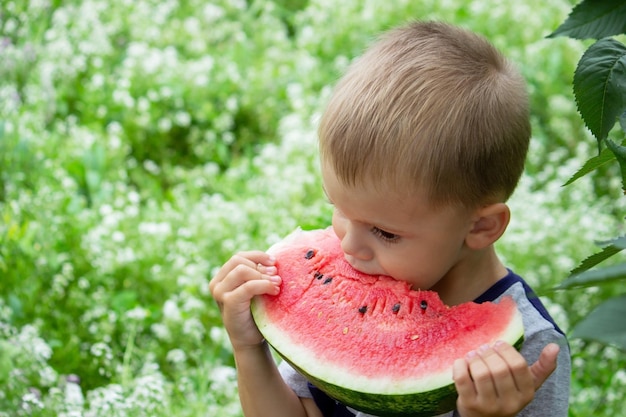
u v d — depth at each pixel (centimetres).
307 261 253
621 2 206
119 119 711
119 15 835
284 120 711
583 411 420
